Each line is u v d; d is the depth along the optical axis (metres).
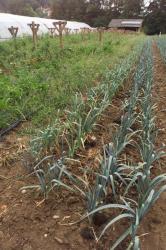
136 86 5.37
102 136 4.10
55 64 8.01
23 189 2.99
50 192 2.89
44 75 6.66
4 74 7.16
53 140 3.57
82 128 3.73
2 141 4.02
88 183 2.87
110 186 2.91
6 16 18.00
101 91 5.04
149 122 3.73
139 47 13.90
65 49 10.63
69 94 5.52
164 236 2.49
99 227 2.53
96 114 3.88
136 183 2.91
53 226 2.54
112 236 2.44
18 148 3.79
